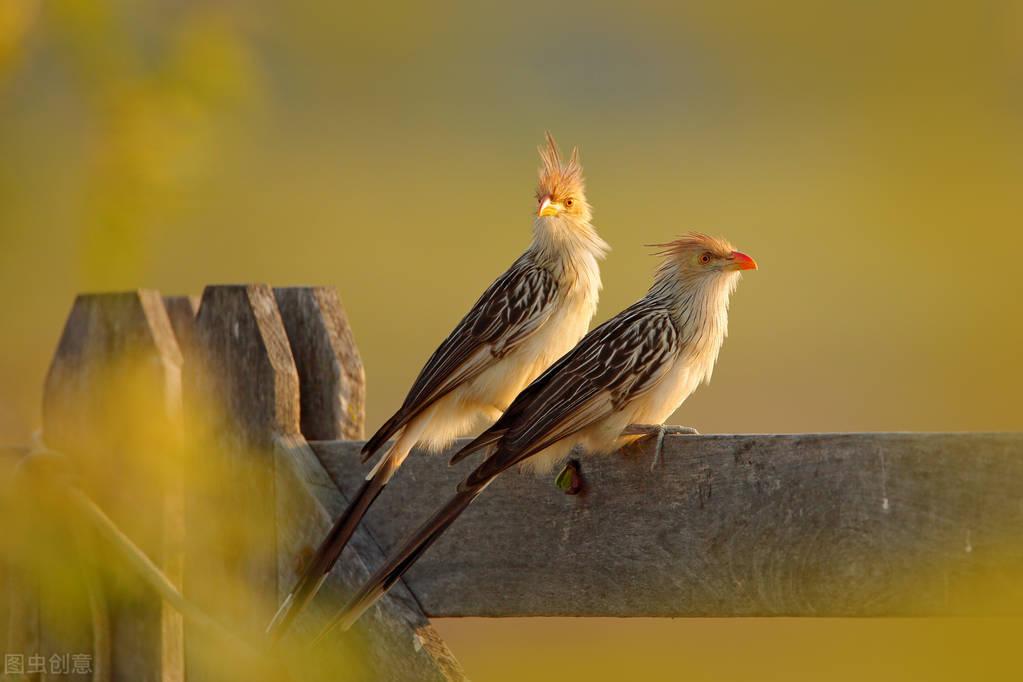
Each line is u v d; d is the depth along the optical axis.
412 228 39.44
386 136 53.44
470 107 59.38
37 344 10.21
